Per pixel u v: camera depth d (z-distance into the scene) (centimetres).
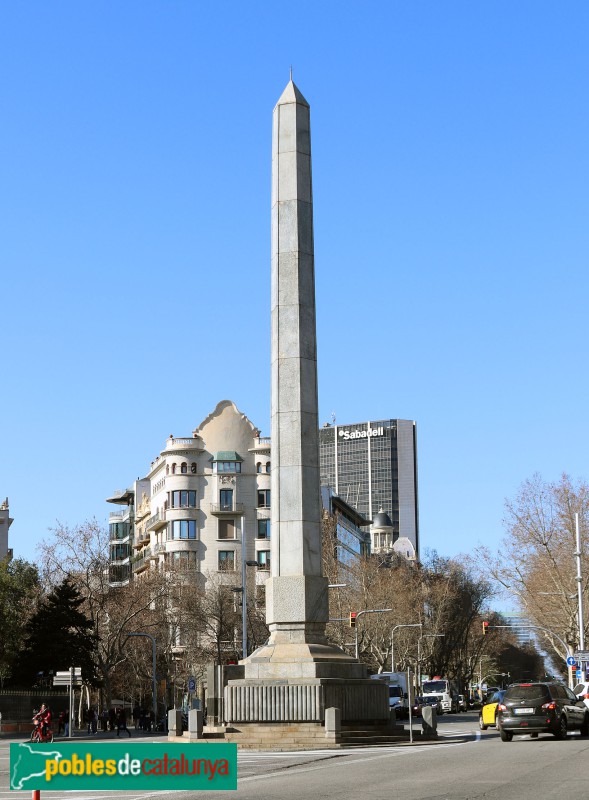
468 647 13125
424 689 10025
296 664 3988
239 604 10156
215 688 4169
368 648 10650
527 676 19362
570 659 7150
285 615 4119
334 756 3175
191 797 1933
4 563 7838
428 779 2188
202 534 12406
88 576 9012
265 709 3931
